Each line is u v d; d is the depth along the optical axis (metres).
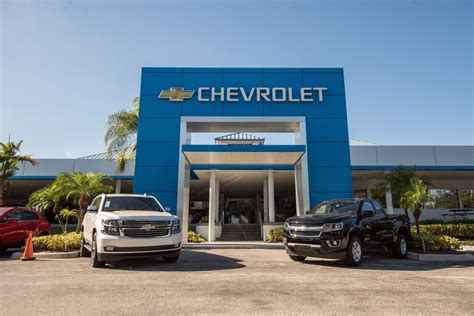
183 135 15.73
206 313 4.30
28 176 20.30
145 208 9.56
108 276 6.83
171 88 16.36
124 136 19.67
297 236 8.75
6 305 4.66
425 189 13.88
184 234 14.95
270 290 5.55
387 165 19.66
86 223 10.13
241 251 12.34
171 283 6.09
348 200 10.10
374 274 7.19
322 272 7.43
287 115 16.27
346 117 16.31
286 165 19.03
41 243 11.19
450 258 9.97
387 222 10.16
